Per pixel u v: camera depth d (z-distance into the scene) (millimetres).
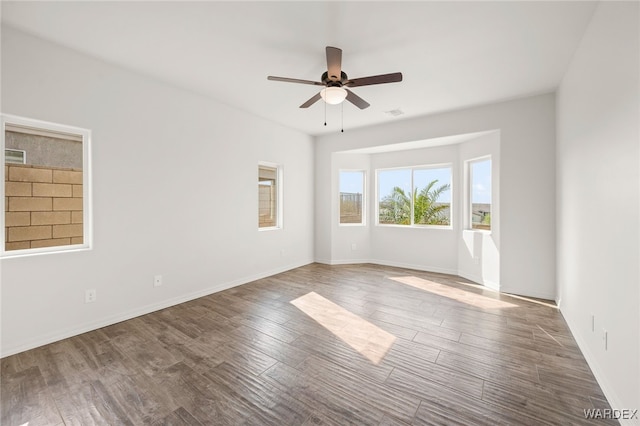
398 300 3627
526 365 2160
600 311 1948
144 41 2498
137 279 3105
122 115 2967
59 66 2539
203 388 1891
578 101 2496
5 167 2338
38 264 2439
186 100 3551
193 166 3646
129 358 2252
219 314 3166
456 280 4574
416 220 5547
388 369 2111
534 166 3701
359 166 5855
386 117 4586
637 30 1464
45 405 1729
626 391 1551
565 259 3012
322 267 5492
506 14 2123
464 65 2893
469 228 4762
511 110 3838
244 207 4375
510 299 3660
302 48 2604
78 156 2732
